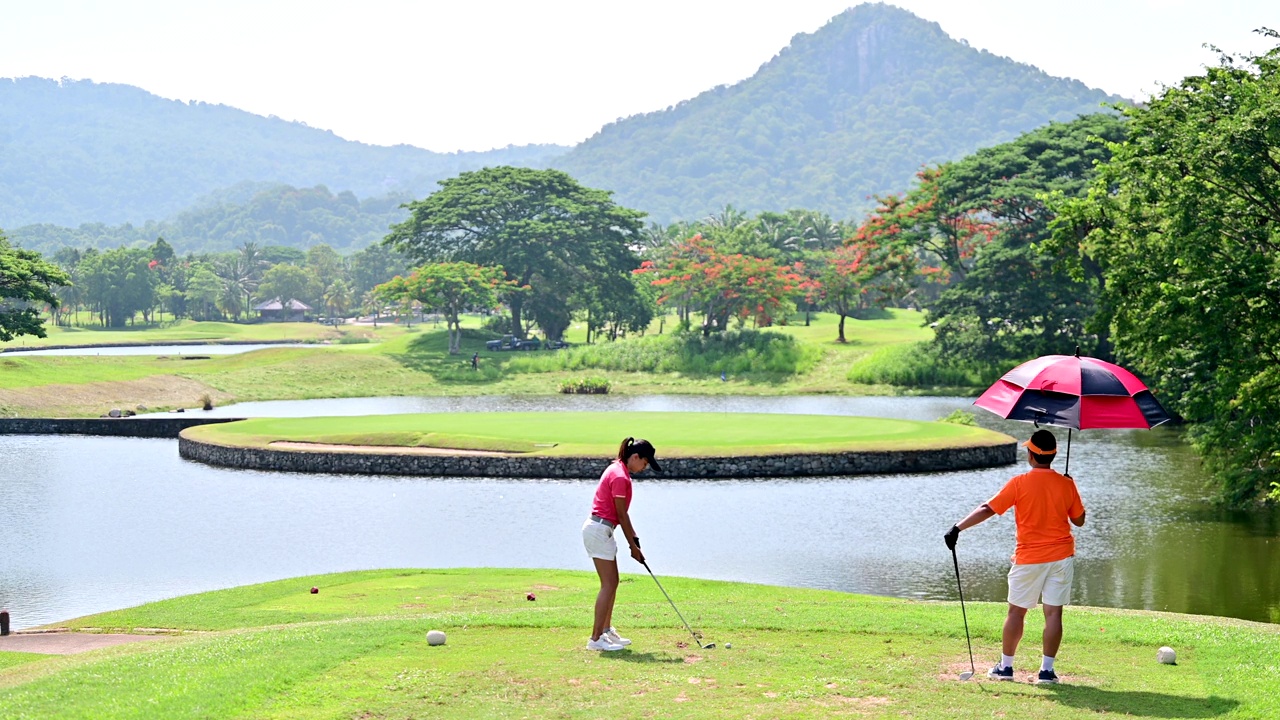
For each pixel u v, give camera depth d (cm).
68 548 2620
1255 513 3045
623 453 1081
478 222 11938
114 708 867
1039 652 1091
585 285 11294
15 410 5959
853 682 946
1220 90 2736
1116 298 2916
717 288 9769
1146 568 2341
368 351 9831
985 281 7856
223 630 1547
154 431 5522
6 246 7869
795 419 4931
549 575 2094
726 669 995
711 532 2795
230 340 17938
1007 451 4141
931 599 2083
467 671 981
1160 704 877
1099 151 7519
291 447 4175
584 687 926
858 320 13812
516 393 8150
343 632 1177
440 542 2683
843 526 2873
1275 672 972
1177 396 3628
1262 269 2481
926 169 8806
